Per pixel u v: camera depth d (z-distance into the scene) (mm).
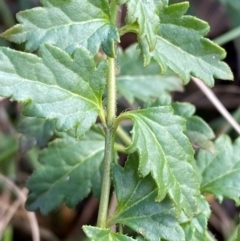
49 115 238
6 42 451
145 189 257
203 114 471
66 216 436
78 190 306
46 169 308
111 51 251
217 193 299
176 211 246
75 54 242
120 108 420
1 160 422
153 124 251
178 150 250
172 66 266
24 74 234
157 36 267
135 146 246
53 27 249
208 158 307
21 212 431
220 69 270
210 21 512
